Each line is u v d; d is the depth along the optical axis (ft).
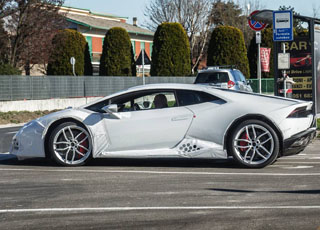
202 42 203.10
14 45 106.93
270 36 132.98
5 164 29.53
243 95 27.66
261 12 46.21
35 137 28.30
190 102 27.73
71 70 123.44
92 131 27.66
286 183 22.30
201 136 27.27
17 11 104.47
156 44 126.11
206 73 64.08
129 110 27.96
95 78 105.19
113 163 29.17
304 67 44.62
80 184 22.72
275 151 26.43
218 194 20.18
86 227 15.80
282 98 27.61
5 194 20.79
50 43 111.86
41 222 16.44
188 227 15.58
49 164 29.09
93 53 173.47
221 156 27.12
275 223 15.90
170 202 18.88
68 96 98.58
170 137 27.40
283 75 44.21
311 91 44.57
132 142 27.63
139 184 22.52
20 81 86.99
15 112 81.92
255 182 22.65
